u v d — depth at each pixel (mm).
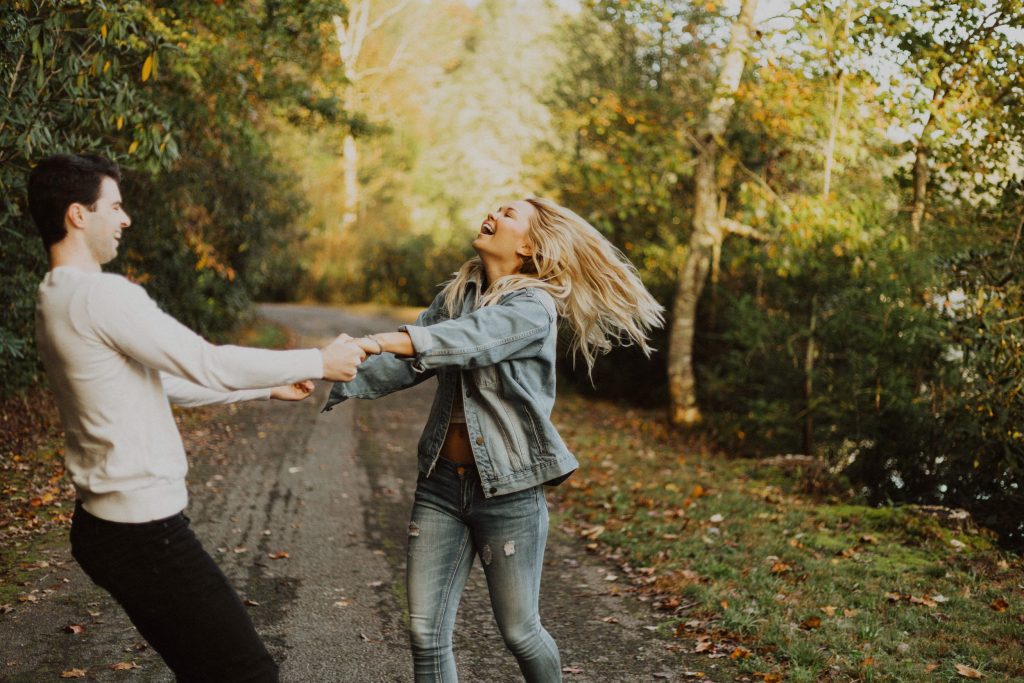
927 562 5078
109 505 2021
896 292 8039
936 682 3383
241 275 16969
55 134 5547
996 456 6250
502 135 23016
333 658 3750
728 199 13648
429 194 36625
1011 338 6094
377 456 8828
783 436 10227
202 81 8867
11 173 5312
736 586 4668
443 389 2576
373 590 4691
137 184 10383
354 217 36688
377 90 31953
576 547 5738
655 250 14086
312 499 6797
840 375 9070
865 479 8234
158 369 2021
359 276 35156
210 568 2137
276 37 9023
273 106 11586
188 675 2156
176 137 9352
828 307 9672
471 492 2508
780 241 9883
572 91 15031
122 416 2016
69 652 3654
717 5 10273
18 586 4414
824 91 9289
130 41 5547
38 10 4875
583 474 8289
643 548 5492
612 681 3541
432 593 2539
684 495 7219
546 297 2582
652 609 4449
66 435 2076
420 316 2852
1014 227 7141
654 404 15531
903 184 9273
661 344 14898
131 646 3729
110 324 1966
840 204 9250
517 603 2525
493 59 28062
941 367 7453
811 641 3818
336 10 8938
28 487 6238
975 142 7949
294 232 19531
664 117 11461
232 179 14078
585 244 2709
